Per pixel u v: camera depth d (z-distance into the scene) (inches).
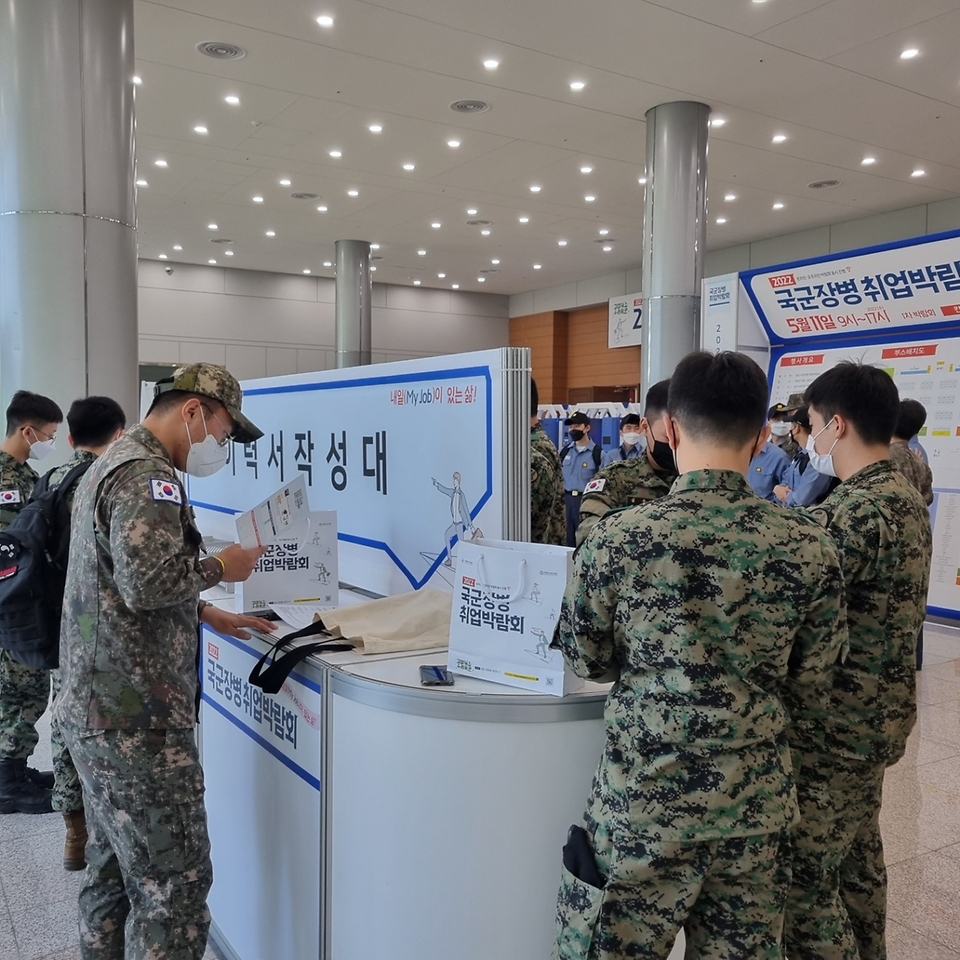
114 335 179.2
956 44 237.6
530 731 56.4
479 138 323.3
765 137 316.8
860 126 305.0
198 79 266.7
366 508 91.5
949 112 290.0
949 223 405.4
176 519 61.1
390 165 357.7
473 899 57.9
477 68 257.9
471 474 73.7
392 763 59.1
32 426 121.0
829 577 47.9
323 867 65.8
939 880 97.7
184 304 587.8
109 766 60.7
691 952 50.1
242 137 323.0
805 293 226.2
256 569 80.5
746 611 46.4
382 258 560.1
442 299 688.4
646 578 47.4
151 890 61.8
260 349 615.5
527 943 57.8
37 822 113.7
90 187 174.4
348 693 61.5
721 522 47.3
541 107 289.9
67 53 170.6
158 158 349.4
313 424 101.3
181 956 62.1
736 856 46.5
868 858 70.4
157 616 62.4
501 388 69.4
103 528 61.2
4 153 170.7
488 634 59.0
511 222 458.6
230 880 82.5
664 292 290.7
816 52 244.1
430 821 58.2
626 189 392.8
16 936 86.4
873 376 67.9
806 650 49.3
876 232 438.3
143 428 66.1
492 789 57.0
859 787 65.0
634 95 278.4
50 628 86.4
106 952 67.8
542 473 110.5
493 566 58.4
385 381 86.4
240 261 575.2
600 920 46.9
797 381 238.4
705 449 49.6
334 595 84.3
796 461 191.2
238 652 79.2
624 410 367.9
